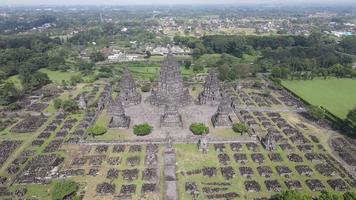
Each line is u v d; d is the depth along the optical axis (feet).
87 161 542.98
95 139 612.29
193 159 550.36
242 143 609.83
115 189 467.11
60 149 584.81
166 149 571.28
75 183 458.50
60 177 495.41
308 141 624.59
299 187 474.08
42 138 629.92
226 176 497.87
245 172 507.71
